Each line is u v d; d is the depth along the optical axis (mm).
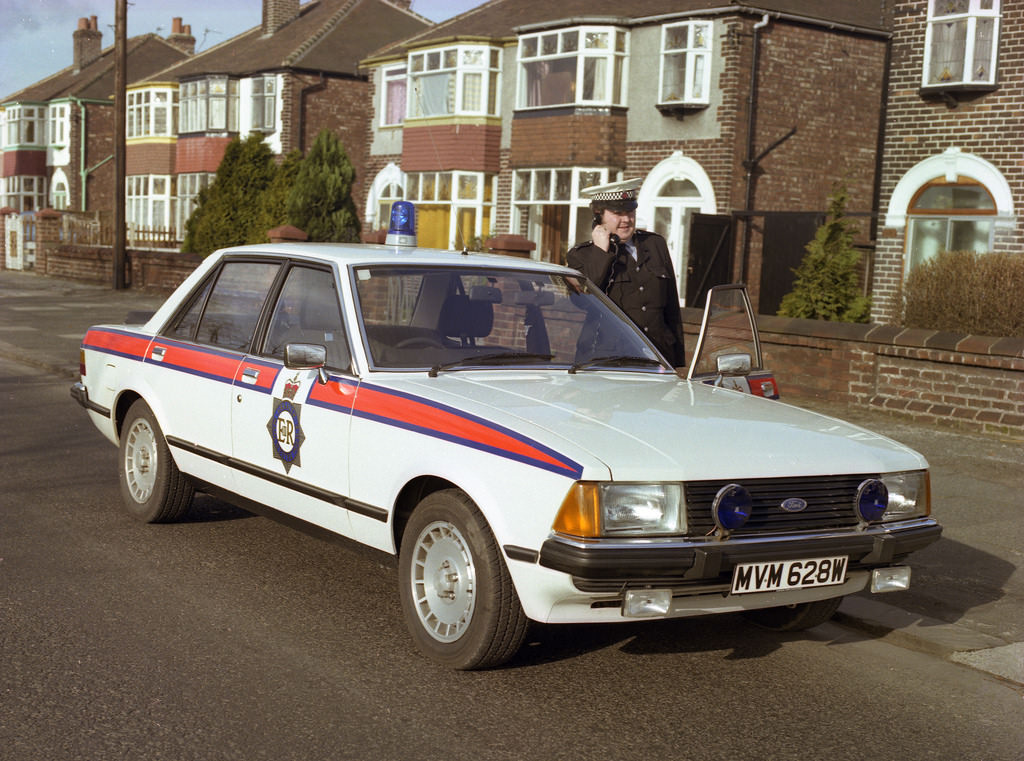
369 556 5238
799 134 23609
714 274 22422
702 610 4469
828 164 24062
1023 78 16859
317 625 5270
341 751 3963
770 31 23000
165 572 6008
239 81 38531
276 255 6129
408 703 4406
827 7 24266
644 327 6723
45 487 7953
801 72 23469
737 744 4203
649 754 4066
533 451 4375
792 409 5410
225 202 32000
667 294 6848
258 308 6090
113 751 3898
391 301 5523
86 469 8617
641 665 5000
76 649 4852
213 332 6414
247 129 38062
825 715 4535
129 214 46469
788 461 4574
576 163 25422
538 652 5086
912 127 18109
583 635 5359
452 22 32219
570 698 4555
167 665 4703
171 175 44406
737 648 5316
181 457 6535
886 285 18625
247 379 5902
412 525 4863
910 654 5359
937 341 10891
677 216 23969
